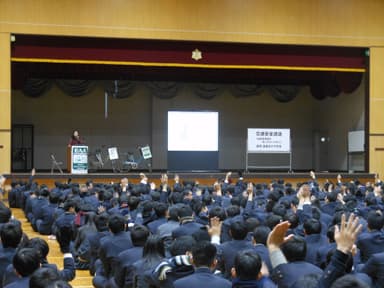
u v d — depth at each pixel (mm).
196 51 19922
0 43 18594
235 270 3457
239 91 27000
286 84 26125
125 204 8758
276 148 20047
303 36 20266
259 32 20000
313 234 5445
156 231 6211
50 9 18906
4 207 6449
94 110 26281
